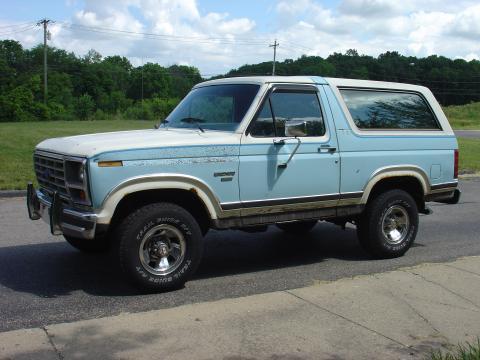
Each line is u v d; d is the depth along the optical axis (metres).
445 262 6.68
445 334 4.44
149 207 5.22
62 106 84.25
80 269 6.22
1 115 78.81
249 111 5.68
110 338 4.23
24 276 5.95
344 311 4.88
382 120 6.68
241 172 5.59
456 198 7.41
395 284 5.64
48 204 5.56
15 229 8.23
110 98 101.94
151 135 5.50
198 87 6.70
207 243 7.68
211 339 4.23
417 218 7.02
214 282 5.82
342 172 6.27
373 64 102.12
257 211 5.75
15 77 90.38
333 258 6.92
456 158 7.32
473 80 114.81
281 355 3.99
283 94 5.90
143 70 111.12
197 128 6.01
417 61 115.56
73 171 5.12
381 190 6.86
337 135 6.23
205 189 5.41
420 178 6.95
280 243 7.73
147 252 5.27
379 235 6.71
